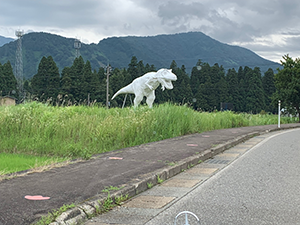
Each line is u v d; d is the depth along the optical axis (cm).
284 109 4528
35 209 438
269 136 1755
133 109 1517
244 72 9881
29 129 1171
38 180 590
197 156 905
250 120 2802
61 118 1259
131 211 493
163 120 1433
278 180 694
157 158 851
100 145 1121
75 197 498
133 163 777
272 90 9538
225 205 523
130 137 1212
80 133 1155
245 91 9288
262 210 500
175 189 621
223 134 1567
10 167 793
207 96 8438
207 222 449
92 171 678
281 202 540
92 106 1773
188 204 529
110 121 1253
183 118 1528
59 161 841
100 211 481
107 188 555
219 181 686
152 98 1891
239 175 744
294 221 455
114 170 693
